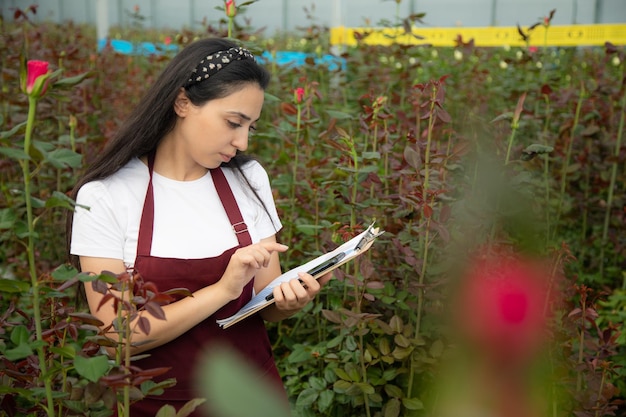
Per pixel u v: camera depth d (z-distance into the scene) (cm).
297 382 286
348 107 471
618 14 970
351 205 264
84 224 189
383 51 541
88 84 467
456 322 136
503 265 261
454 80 556
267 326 330
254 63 189
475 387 131
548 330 251
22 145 169
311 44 666
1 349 190
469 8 1101
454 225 293
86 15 1581
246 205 210
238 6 287
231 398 87
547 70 620
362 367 247
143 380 156
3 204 347
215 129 187
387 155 312
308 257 326
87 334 282
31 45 509
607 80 489
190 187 200
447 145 316
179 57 188
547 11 1031
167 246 193
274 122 446
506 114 296
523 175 298
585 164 439
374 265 290
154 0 1497
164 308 184
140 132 190
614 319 333
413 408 248
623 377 308
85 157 384
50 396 172
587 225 464
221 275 195
